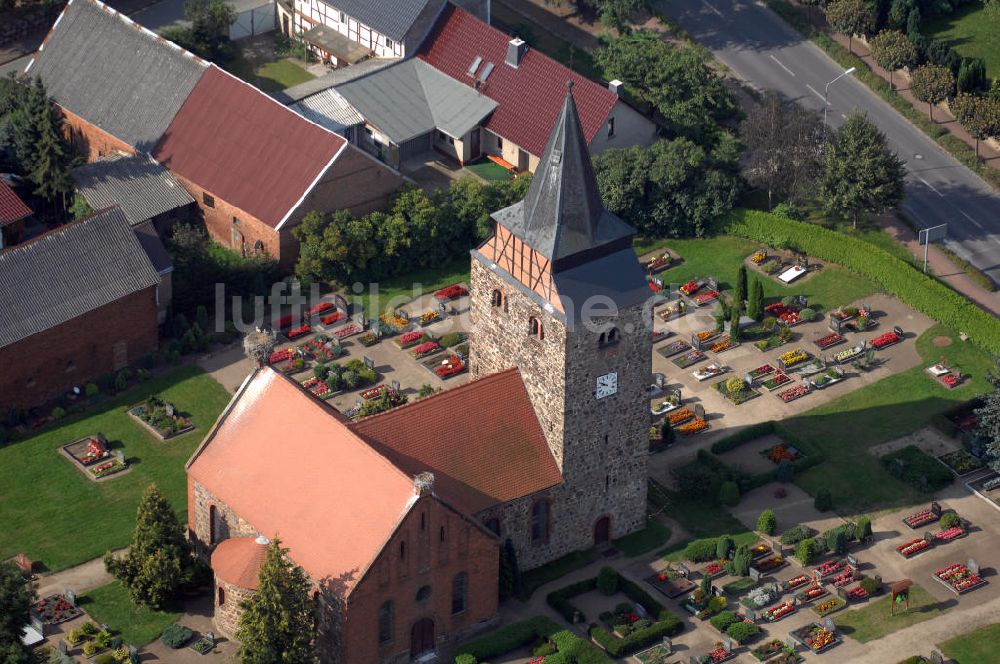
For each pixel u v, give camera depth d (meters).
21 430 178.75
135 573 155.12
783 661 151.88
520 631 153.62
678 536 166.75
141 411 181.25
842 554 164.75
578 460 158.38
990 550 165.62
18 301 178.75
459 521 147.38
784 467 173.38
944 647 154.50
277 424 154.12
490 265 154.50
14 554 163.50
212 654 151.25
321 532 147.50
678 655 153.38
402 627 148.88
